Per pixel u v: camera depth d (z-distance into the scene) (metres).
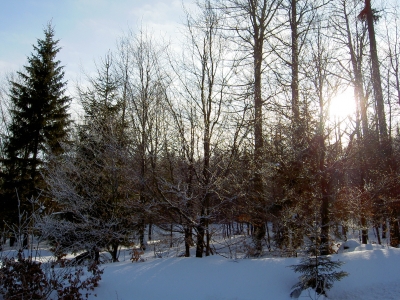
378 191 9.25
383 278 5.94
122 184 9.92
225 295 5.79
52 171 10.71
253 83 10.12
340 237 8.78
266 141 8.94
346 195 8.00
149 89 10.05
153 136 9.04
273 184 8.56
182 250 9.20
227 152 8.41
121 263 8.03
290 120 8.34
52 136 18.05
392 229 11.48
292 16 10.80
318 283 5.56
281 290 5.80
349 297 5.55
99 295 5.98
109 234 9.59
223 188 8.28
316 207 7.49
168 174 8.69
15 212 16.47
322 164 7.58
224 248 9.04
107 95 12.95
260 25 11.34
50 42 19.77
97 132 10.66
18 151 18.36
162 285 6.21
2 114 23.17
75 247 9.95
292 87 9.06
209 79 8.78
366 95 8.72
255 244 8.65
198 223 7.90
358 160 8.33
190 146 8.43
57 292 5.61
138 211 8.98
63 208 10.36
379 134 10.95
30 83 18.86
